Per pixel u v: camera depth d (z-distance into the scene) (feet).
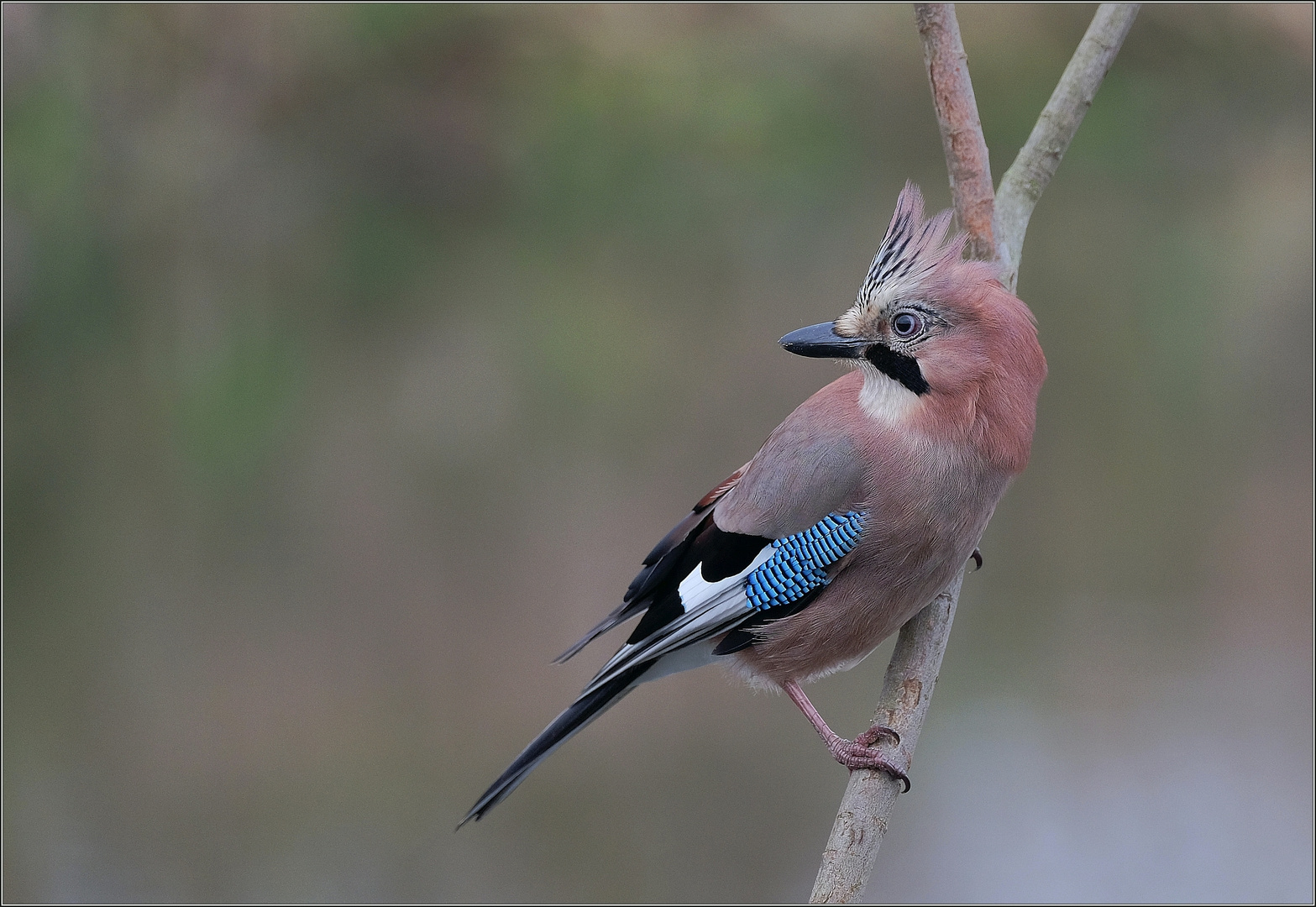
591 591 41.37
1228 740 36.55
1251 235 47.24
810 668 20.39
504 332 45.52
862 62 45.65
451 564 42.39
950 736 37.45
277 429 43.60
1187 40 47.06
